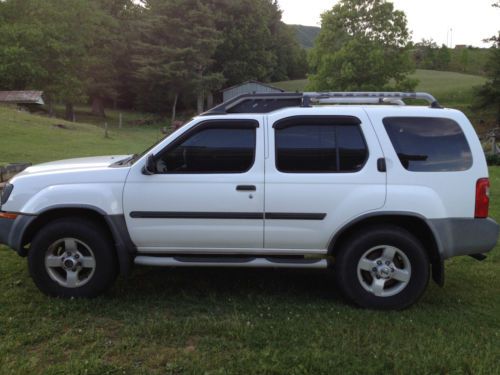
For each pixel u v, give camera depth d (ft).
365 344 11.85
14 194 14.34
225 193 13.89
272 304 14.33
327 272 17.48
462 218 13.85
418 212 13.66
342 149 13.98
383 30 113.19
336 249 14.49
